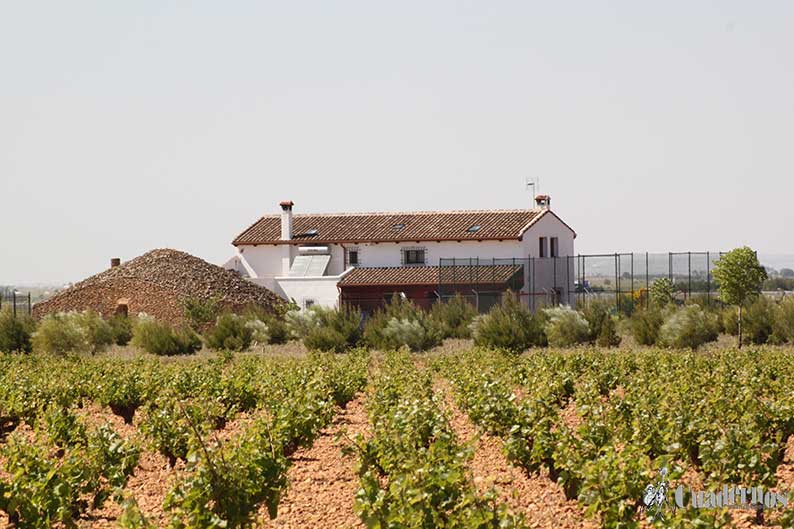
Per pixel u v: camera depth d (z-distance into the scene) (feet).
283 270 538.47
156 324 380.17
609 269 457.68
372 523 98.68
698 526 91.76
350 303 499.92
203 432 131.03
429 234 514.68
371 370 284.82
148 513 126.52
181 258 502.38
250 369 250.78
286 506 128.88
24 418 197.36
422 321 362.12
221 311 453.58
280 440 144.56
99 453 134.41
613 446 123.34
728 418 147.43
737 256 327.06
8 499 112.16
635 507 107.86
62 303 481.87
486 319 346.54
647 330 334.65
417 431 140.36
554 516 118.62
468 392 190.80
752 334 326.44
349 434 182.80
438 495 102.32
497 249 501.56
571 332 337.72
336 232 538.88
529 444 150.30
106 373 237.25
